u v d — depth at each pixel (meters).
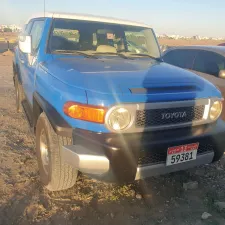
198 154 2.99
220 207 3.10
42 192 3.24
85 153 2.53
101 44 4.14
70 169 2.95
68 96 2.65
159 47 4.73
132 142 2.60
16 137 4.78
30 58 4.11
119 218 2.88
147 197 3.25
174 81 2.99
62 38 3.87
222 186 3.56
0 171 3.63
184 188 3.47
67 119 2.68
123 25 4.41
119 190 3.34
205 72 5.65
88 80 2.70
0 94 8.05
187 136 2.84
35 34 4.41
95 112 2.53
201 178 3.73
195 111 2.95
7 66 15.43
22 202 3.04
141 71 3.14
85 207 3.01
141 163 2.72
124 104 2.54
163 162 2.80
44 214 2.88
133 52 4.40
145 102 2.61
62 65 3.24
